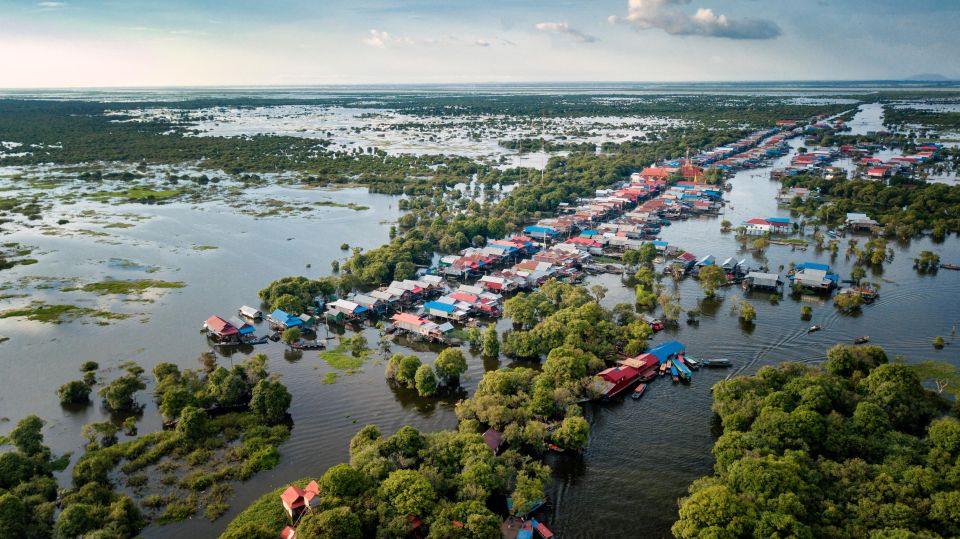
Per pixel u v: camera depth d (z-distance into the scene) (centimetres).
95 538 8581
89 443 12062
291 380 14712
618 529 9644
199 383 13600
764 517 8438
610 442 11981
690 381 14362
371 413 13188
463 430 11619
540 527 9494
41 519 9206
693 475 10969
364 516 9062
